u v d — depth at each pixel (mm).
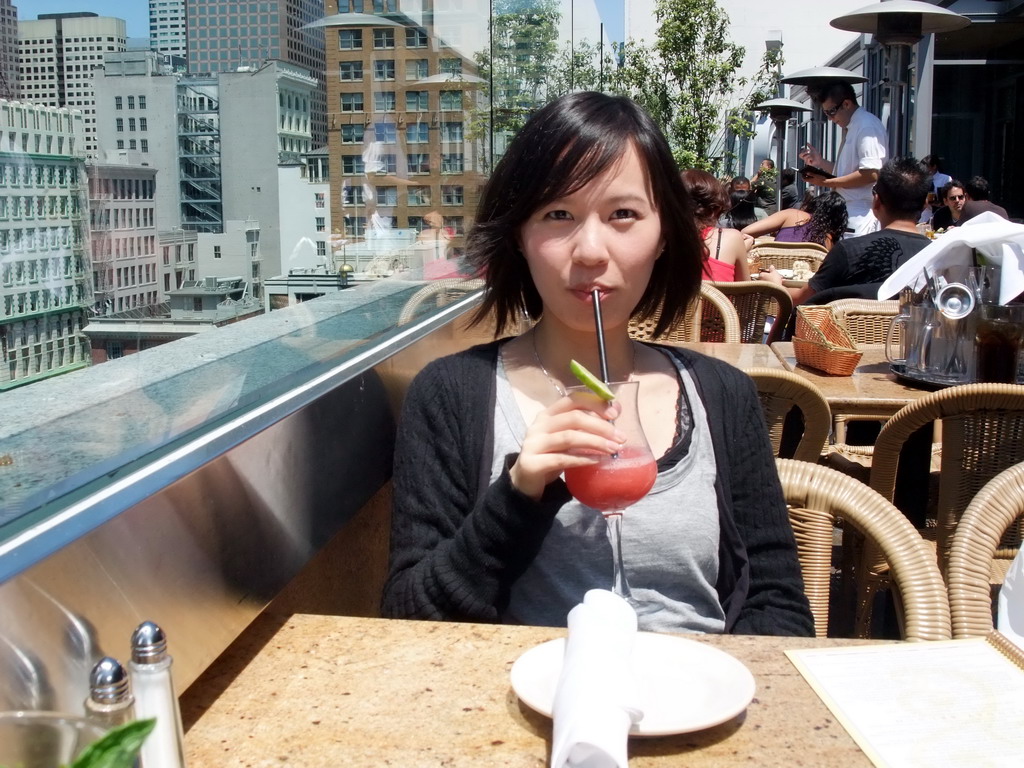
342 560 2025
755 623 1549
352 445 1639
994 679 1107
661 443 1598
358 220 2174
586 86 6301
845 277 4238
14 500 957
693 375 1652
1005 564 2311
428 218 2768
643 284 1594
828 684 1096
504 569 1400
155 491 1014
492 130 3508
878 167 7289
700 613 1548
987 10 11508
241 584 1202
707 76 10797
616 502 1320
